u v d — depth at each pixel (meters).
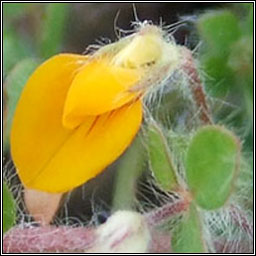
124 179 0.05
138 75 0.05
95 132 0.05
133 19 0.06
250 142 0.05
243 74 0.05
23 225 0.05
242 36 0.05
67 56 0.05
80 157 0.05
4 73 0.06
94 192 0.05
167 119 0.05
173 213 0.05
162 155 0.05
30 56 0.06
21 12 0.06
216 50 0.05
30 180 0.05
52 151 0.05
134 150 0.05
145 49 0.05
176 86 0.05
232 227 0.05
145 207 0.05
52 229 0.05
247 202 0.05
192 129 0.05
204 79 0.05
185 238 0.05
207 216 0.05
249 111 0.06
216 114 0.06
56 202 0.05
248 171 0.05
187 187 0.05
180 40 0.06
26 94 0.05
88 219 0.05
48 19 0.06
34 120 0.05
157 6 0.06
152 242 0.05
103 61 0.05
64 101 0.05
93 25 0.06
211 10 0.06
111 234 0.05
